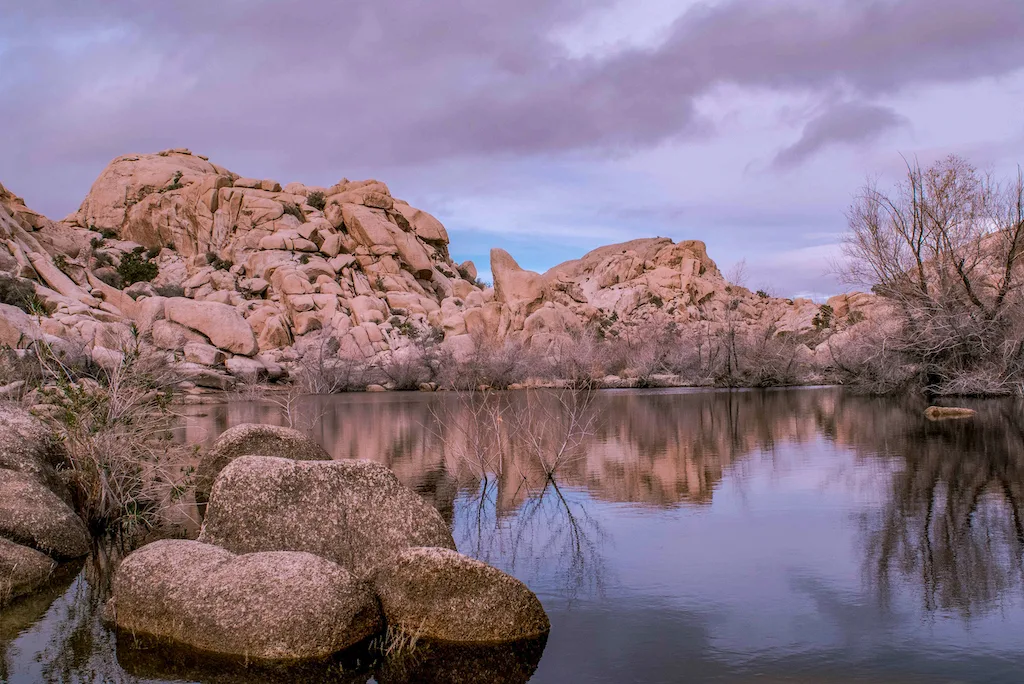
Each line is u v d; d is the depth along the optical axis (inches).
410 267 2972.4
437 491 422.6
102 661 197.5
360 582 215.9
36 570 268.4
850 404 967.6
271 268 2591.0
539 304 2357.3
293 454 371.9
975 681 168.7
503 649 198.7
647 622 212.8
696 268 3469.5
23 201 2632.9
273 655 199.3
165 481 376.5
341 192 3393.2
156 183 3403.1
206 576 215.9
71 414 354.9
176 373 543.2
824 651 187.8
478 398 1245.7
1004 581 235.3
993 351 976.3
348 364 1774.1
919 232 1003.9
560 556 283.3
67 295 1968.5
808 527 313.4
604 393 1362.0
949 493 369.7
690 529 318.7
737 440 615.8
